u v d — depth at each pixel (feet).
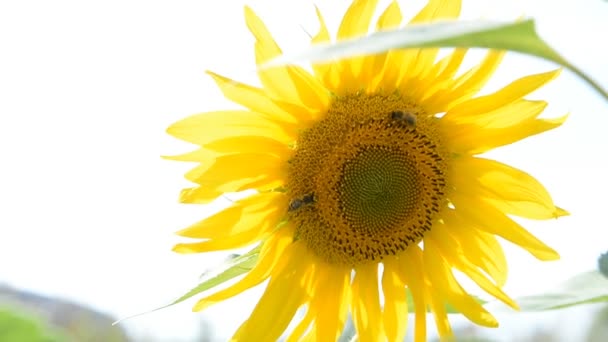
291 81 2.36
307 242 2.51
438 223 2.52
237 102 2.34
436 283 2.49
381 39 1.60
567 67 1.68
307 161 2.47
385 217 2.52
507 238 2.43
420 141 2.49
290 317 2.45
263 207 2.46
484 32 1.59
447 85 2.44
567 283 2.20
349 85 2.43
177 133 2.33
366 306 2.52
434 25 1.63
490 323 2.35
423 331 2.46
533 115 2.42
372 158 2.48
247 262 2.43
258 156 2.39
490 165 2.48
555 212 2.43
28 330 2.45
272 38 2.27
